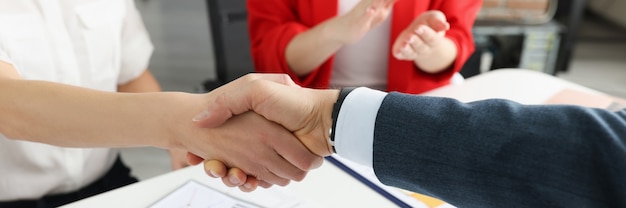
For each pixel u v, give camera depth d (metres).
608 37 2.94
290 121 0.50
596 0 3.15
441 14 0.86
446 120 0.42
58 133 0.57
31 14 0.76
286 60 1.00
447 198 0.43
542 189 0.38
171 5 2.95
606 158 0.35
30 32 0.76
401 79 1.01
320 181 0.65
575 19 2.15
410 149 0.43
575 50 2.72
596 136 0.36
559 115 0.38
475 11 1.04
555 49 2.14
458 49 0.96
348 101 0.47
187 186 0.64
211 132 0.52
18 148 0.77
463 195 0.41
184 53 2.46
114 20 0.87
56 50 0.79
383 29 1.01
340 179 0.65
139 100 0.55
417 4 0.97
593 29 3.05
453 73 0.98
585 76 2.43
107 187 0.90
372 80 1.07
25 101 0.57
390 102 0.45
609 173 0.35
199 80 2.23
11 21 0.75
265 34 1.04
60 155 0.81
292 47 0.98
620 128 0.36
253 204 0.61
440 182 0.42
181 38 2.59
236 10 1.67
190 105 0.53
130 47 0.94
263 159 0.52
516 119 0.40
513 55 2.17
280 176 0.54
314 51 0.95
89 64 0.84
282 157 0.52
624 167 0.35
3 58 0.69
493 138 0.40
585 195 0.36
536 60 2.15
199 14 2.85
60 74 0.81
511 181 0.39
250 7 1.07
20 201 0.82
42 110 0.56
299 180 0.54
